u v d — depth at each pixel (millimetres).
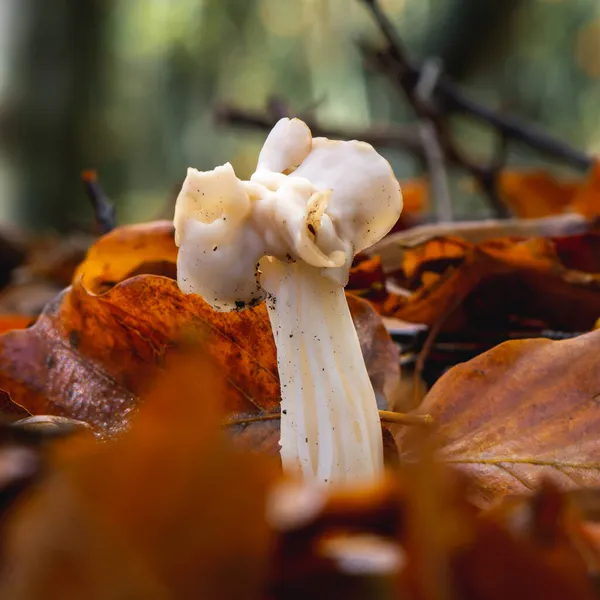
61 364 397
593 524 320
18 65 2219
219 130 1082
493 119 1060
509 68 2781
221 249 350
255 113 1052
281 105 1049
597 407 371
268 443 385
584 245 508
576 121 2928
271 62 3473
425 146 931
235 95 3467
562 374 377
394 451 375
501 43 2711
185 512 288
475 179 998
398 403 440
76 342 397
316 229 348
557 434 371
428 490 292
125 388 395
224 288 353
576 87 2889
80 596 286
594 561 307
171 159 3299
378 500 298
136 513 287
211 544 288
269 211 349
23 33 2215
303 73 3447
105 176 2770
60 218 2268
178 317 389
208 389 295
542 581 298
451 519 297
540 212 979
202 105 3402
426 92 977
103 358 396
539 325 487
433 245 475
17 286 941
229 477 288
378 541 298
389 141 1079
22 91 2221
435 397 384
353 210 354
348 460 354
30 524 287
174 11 3238
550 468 366
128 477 287
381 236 359
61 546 286
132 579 287
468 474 370
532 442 371
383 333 413
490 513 305
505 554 298
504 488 366
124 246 445
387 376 410
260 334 387
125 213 2949
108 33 2463
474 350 471
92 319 396
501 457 371
